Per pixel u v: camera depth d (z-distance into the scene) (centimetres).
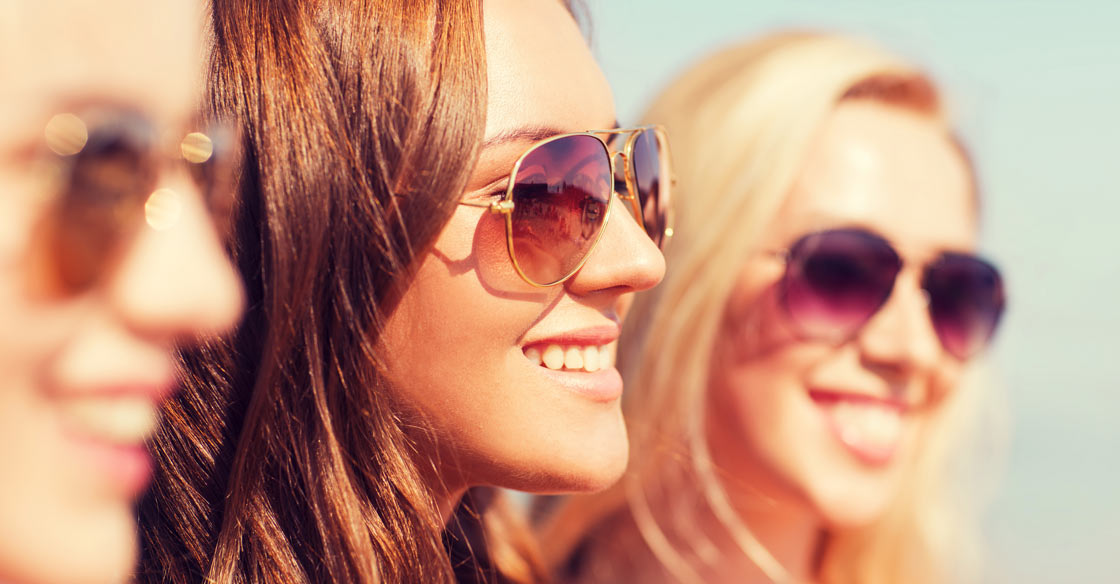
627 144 113
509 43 99
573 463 102
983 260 191
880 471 183
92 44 47
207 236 56
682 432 189
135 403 51
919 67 203
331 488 94
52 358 47
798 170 185
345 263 94
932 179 191
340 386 97
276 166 93
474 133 93
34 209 46
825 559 223
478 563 138
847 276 176
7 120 45
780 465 181
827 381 178
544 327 100
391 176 93
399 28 94
